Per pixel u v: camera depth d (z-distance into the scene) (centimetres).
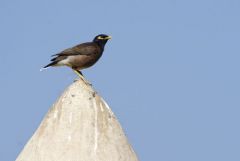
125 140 1348
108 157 1269
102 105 1366
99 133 1299
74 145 1265
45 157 1264
